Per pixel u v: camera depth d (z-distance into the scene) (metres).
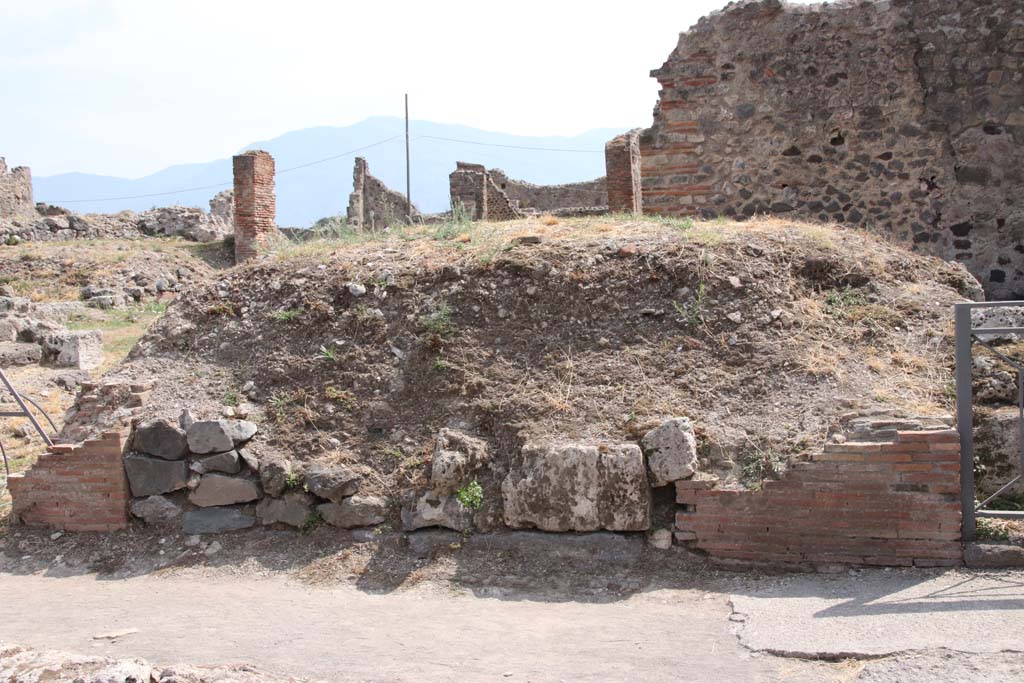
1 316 13.25
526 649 4.87
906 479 5.71
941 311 7.61
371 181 33.19
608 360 7.13
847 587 5.48
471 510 6.39
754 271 7.64
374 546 6.40
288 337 7.91
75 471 7.03
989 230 10.11
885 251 8.54
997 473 6.34
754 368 6.85
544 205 32.66
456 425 6.94
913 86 10.26
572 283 7.71
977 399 6.71
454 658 4.77
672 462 6.11
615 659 4.68
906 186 10.37
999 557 5.56
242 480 6.81
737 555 5.95
